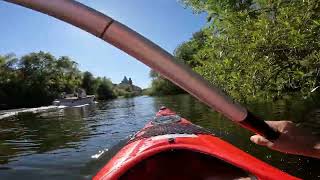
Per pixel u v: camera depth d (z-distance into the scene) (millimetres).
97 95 74188
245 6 7293
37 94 57125
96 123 18391
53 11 958
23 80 56812
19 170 7875
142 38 994
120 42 981
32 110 33562
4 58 56438
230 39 5762
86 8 970
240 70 5668
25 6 964
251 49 5078
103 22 970
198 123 13500
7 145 12266
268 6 5391
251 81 5559
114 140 11477
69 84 65500
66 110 32031
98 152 9141
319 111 10547
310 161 6434
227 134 9766
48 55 61188
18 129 17781
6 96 51844
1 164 8695
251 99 6113
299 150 1253
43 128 17453
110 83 80938
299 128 1293
